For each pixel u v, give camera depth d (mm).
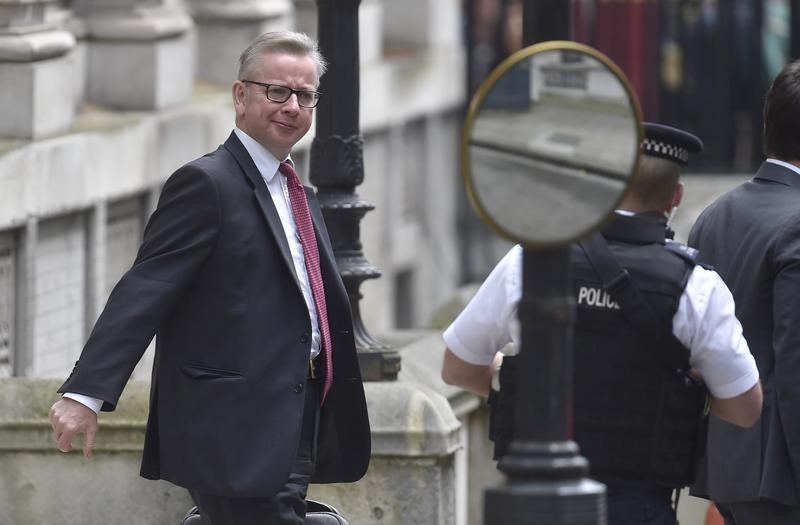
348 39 23312
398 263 63844
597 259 15820
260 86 17484
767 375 18047
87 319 38438
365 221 60688
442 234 68375
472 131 13969
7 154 34156
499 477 27781
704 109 53125
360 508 21953
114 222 40344
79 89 41438
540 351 13828
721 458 18484
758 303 18125
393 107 61844
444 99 67375
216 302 17141
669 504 16156
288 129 17531
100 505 21766
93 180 37875
